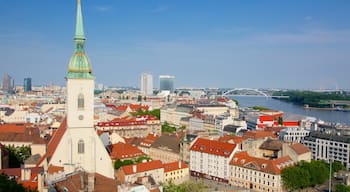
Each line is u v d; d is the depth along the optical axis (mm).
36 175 126500
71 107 148125
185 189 177625
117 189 98188
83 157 150875
